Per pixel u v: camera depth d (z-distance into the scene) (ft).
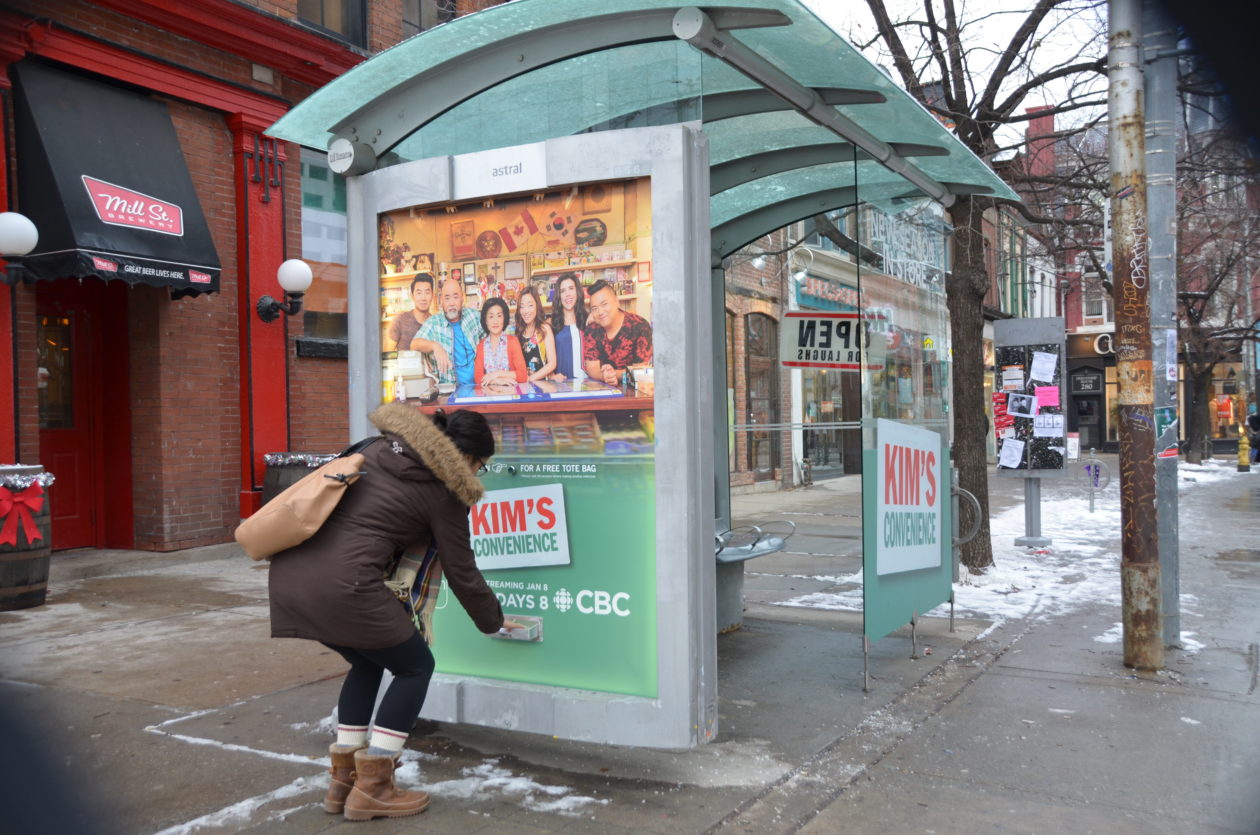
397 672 11.19
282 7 34.65
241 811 11.29
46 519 24.08
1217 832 10.66
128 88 30.50
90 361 31.96
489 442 11.54
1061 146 34.40
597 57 13.87
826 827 10.82
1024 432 34.35
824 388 56.65
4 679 17.13
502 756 13.17
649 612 13.24
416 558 11.34
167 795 11.79
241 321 33.81
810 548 35.37
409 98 14.85
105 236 27.48
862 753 13.21
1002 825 10.87
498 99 14.71
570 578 13.70
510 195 13.89
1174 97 19.70
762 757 13.04
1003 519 45.21
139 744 13.66
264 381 34.12
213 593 25.88
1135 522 17.67
